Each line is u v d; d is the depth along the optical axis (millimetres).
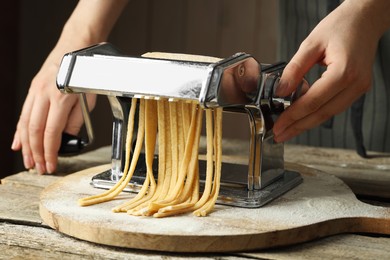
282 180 1183
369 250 981
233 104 1022
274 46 2770
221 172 1178
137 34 2896
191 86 1002
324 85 1086
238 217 1017
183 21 2850
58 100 1334
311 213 1048
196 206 1043
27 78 3025
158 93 1017
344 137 1778
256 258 945
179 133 1109
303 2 1771
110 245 962
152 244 943
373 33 1154
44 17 2980
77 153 1371
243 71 1035
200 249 944
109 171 1197
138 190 1120
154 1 2867
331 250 978
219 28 2816
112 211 1022
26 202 1142
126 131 1156
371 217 1049
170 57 1097
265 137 1113
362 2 1149
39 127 1334
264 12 2762
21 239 987
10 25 2965
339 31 1117
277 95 1094
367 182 1335
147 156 1107
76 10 1498
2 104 3006
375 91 1714
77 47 1449
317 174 1281
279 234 969
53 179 1306
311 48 1103
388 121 1717
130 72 1043
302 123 1134
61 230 1000
